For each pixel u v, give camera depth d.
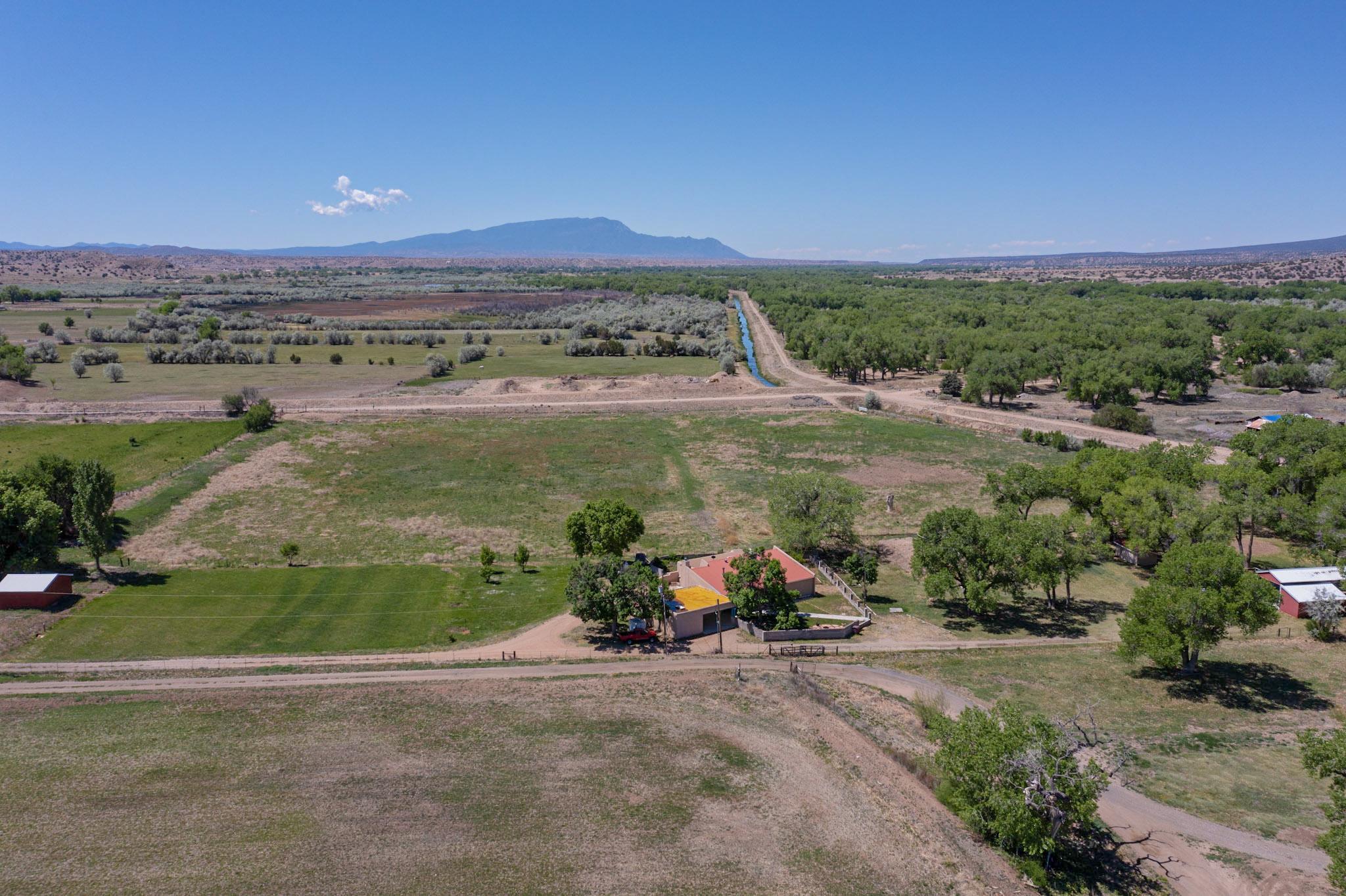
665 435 142.62
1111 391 153.62
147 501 103.00
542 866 41.56
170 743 52.94
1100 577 84.56
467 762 51.06
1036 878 40.34
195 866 41.12
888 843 43.50
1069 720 52.91
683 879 40.69
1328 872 36.72
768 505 105.44
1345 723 53.81
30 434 130.75
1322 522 78.69
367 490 110.50
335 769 50.06
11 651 66.00
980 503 105.69
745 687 61.44
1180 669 62.53
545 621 73.62
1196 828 44.22
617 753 52.22
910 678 62.91
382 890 39.72
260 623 72.06
